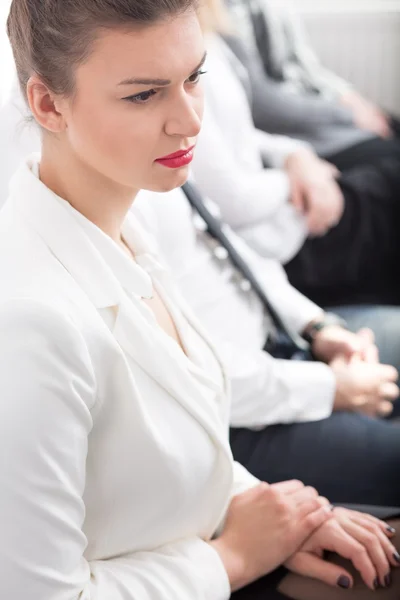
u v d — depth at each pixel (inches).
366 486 68.2
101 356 37.3
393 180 121.3
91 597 38.3
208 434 42.1
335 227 117.6
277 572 49.5
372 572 48.6
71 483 36.1
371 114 128.5
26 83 38.0
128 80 34.9
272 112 123.6
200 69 37.3
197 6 35.9
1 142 59.2
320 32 147.6
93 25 34.1
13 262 37.5
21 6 36.1
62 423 34.9
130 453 39.3
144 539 42.4
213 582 43.1
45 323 34.6
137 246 48.6
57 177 40.1
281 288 83.7
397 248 120.2
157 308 47.4
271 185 103.6
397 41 146.3
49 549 35.4
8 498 33.9
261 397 70.4
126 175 37.4
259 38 123.7
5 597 34.9
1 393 33.9
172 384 40.7
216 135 95.2
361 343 81.2
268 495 49.6
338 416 73.5
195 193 73.8
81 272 38.6
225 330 72.5
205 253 73.5
